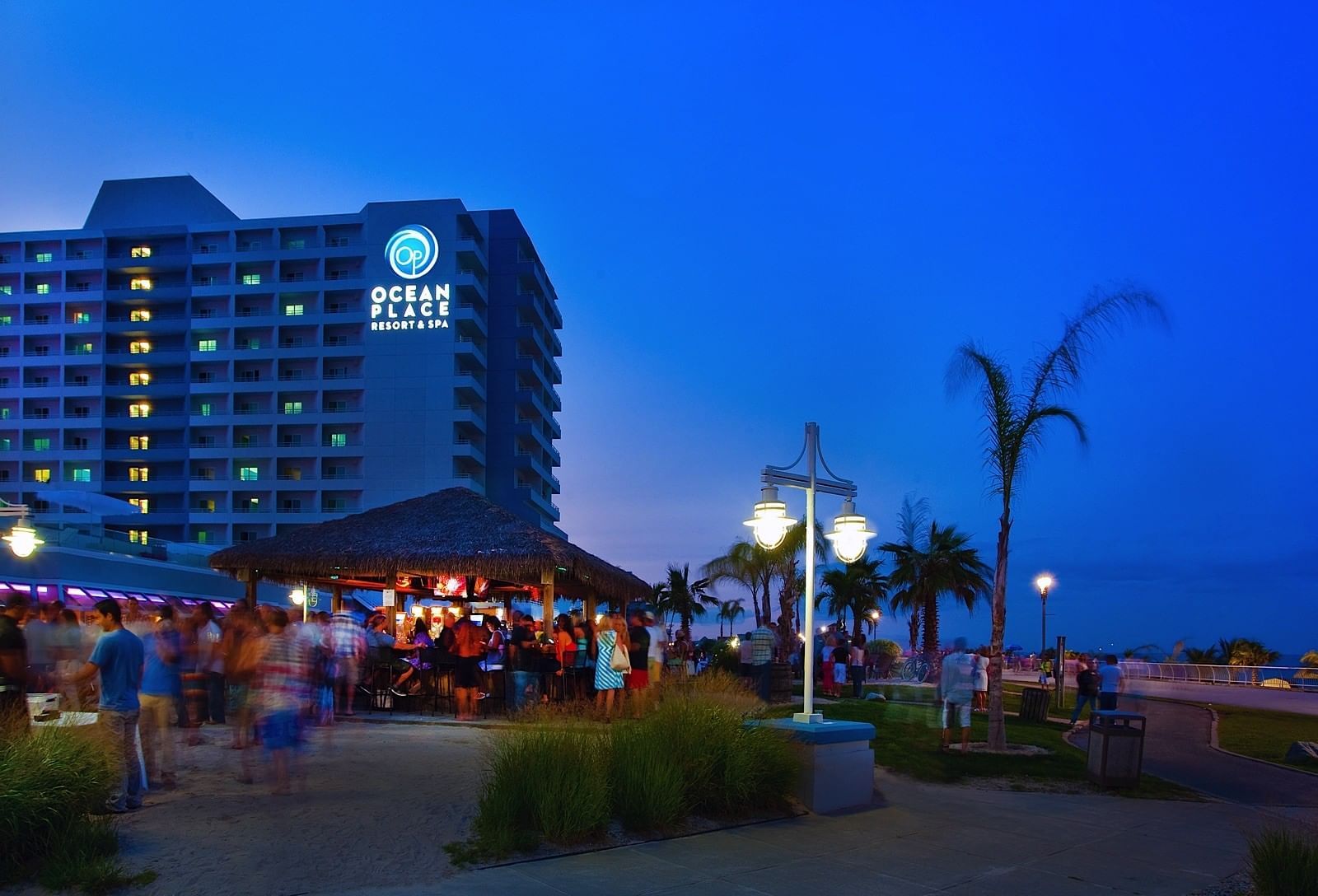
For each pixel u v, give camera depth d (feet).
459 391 264.11
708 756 32.63
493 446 272.92
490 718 52.90
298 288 266.77
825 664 86.63
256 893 21.68
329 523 67.10
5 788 22.75
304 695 32.48
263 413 265.54
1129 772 44.24
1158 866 29.43
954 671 51.21
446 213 266.77
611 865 25.96
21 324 269.03
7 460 265.95
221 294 268.00
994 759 49.39
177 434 269.03
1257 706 104.63
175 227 272.92
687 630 111.55
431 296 263.29
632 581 82.23
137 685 28.40
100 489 263.90
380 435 260.42
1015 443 53.36
